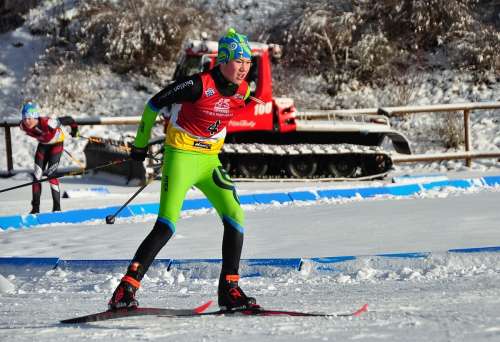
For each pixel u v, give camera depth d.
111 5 65.69
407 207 30.14
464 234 22.59
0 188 42.12
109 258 21.45
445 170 50.06
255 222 27.58
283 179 43.56
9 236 27.08
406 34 64.69
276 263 18.97
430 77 61.88
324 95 61.06
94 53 64.25
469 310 12.05
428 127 56.72
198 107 13.54
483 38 62.91
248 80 43.78
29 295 17.66
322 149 43.88
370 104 59.47
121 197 36.12
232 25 66.38
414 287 15.75
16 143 55.22
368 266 18.47
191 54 43.12
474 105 50.34
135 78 62.62
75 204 34.09
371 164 45.91
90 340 10.86
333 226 25.67
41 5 69.50
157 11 63.81
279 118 43.62
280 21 65.56
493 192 34.97
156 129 55.41
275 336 10.59
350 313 12.53
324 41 63.09
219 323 12.05
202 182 14.05
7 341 11.05
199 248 22.20
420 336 10.02
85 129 56.62
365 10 64.88
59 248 23.83
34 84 61.44
